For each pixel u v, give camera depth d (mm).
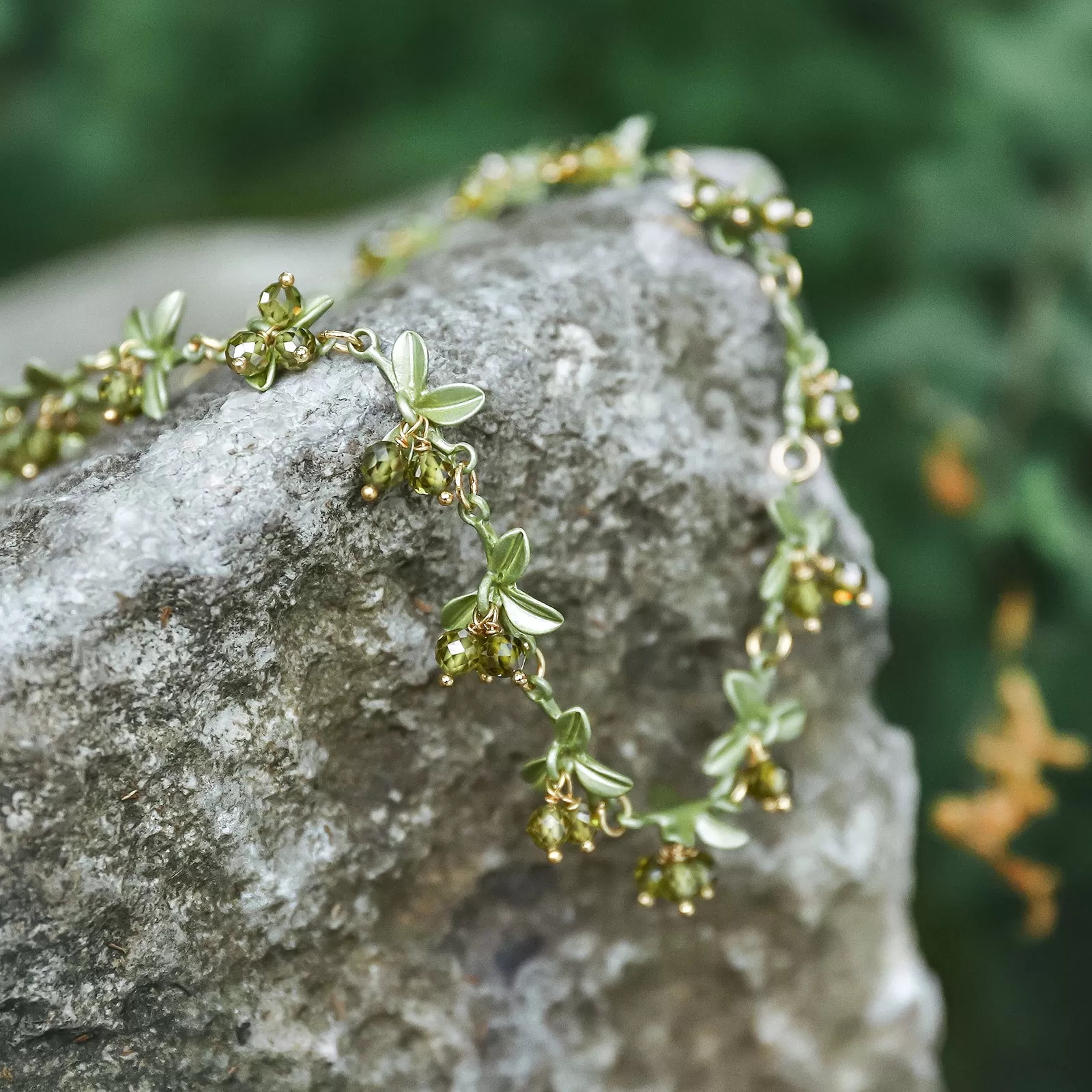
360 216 433
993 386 312
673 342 217
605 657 215
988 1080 340
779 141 359
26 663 185
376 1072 209
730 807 212
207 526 190
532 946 219
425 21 469
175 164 570
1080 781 326
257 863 198
